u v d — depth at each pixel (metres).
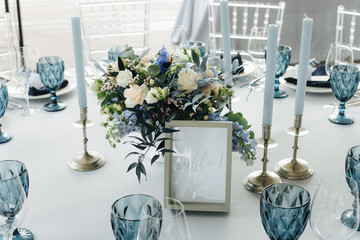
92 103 1.93
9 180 1.04
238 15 4.34
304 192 1.01
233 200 1.28
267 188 1.02
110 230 1.16
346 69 1.75
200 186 1.23
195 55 1.27
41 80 1.86
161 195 1.31
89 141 1.62
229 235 1.14
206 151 1.22
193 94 1.25
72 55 5.10
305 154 1.53
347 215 0.96
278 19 2.84
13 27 4.93
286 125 1.73
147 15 3.11
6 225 1.13
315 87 2.02
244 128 1.28
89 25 5.93
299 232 0.99
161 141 1.27
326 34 4.55
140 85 1.30
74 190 1.33
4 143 1.61
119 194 1.32
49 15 6.75
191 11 5.00
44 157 1.52
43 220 1.20
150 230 0.88
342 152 1.54
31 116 1.82
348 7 4.48
